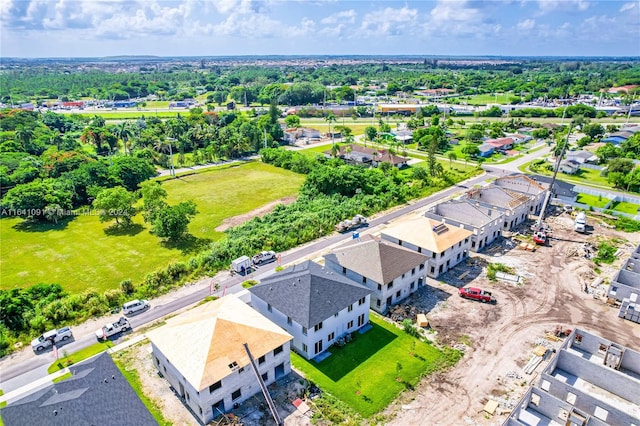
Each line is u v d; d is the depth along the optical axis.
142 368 50.06
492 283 67.94
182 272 71.50
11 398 46.00
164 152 155.38
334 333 53.50
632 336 55.31
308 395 45.38
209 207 108.06
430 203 106.88
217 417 42.69
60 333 55.38
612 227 90.25
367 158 152.00
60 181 112.69
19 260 80.25
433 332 56.06
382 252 62.88
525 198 91.44
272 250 79.94
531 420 41.16
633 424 38.97
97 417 37.50
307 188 115.31
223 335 45.00
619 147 158.12
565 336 55.16
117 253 82.69
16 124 191.88
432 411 43.69
